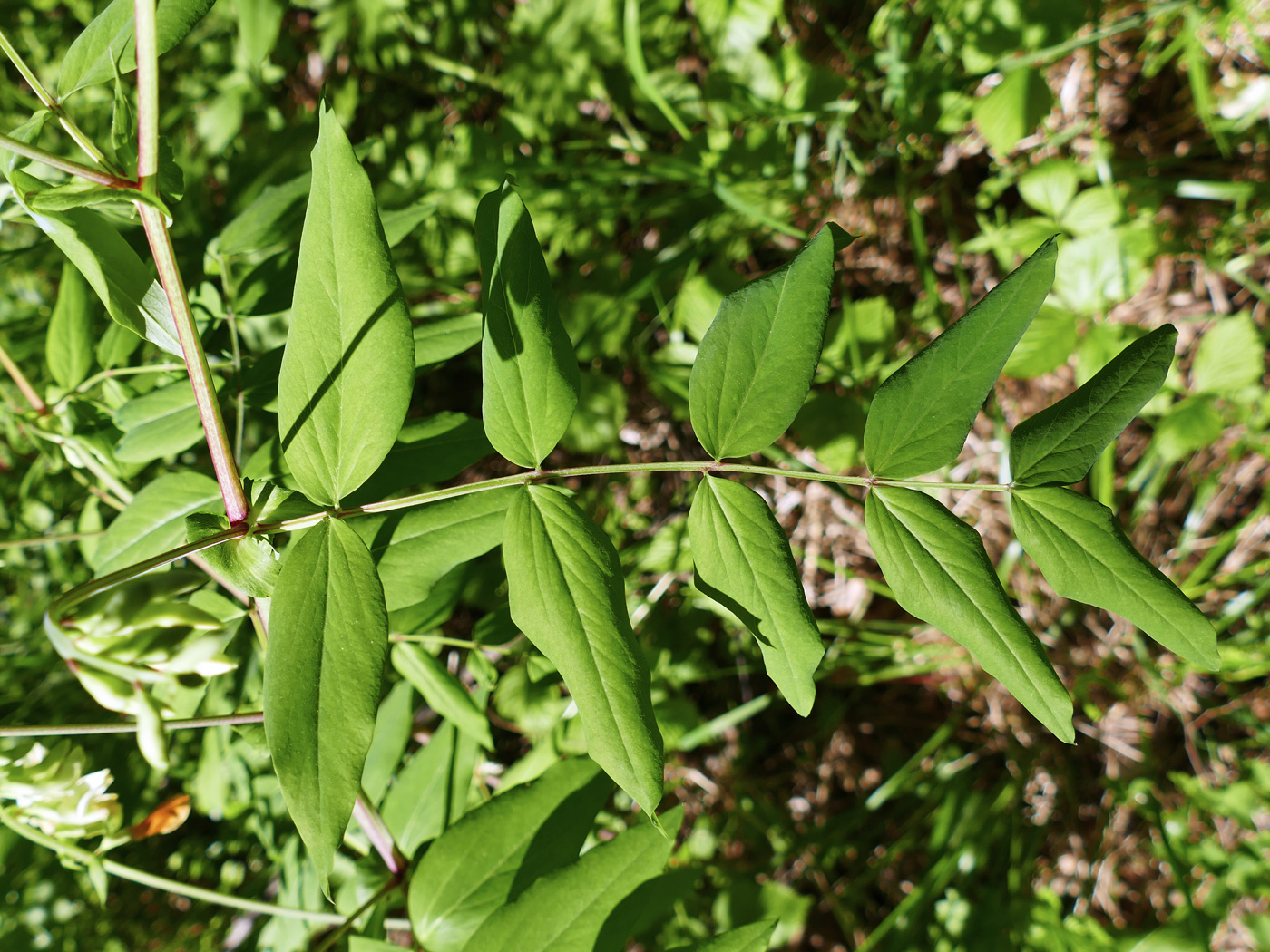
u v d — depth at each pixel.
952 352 1.15
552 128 3.13
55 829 1.34
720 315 1.16
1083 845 3.12
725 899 2.82
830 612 3.38
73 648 0.94
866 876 3.09
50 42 2.87
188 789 2.33
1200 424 2.81
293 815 0.98
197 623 1.02
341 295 1.09
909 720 3.33
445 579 1.98
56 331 1.81
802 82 2.92
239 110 2.94
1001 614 1.14
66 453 1.90
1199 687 3.11
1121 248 2.79
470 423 1.69
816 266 1.13
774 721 3.30
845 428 2.77
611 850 1.45
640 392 3.30
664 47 3.10
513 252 1.15
